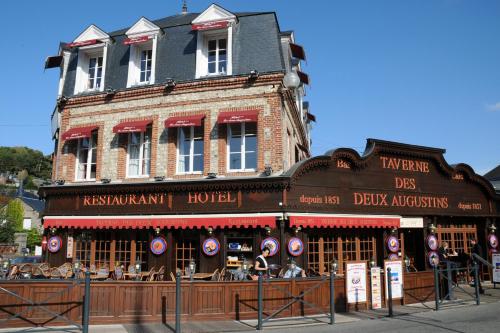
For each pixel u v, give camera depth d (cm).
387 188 1572
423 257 1623
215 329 907
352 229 1520
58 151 1720
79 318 950
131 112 1620
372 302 1147
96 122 1666
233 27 1586
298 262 1371
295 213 1371
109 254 1573
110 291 966
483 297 1351
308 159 1416
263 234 1391
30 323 920
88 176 1664
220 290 1009
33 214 5388
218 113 1512
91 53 1773
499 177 3244
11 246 3966
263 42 1546
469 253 1747
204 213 1437
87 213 1573
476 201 1800
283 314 1033
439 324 930
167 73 1611
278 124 1447
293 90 1645
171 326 936
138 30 1661
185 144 1569
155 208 1494
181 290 985
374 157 1568
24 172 8125
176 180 1489
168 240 1480
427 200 1659
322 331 877
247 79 1486
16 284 919
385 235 1551
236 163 1493
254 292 1029
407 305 1205
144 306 974
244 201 1406
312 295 1074
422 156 1672
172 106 1567
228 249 1434
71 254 1608
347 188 1488
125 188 1530
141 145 1614
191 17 1842
